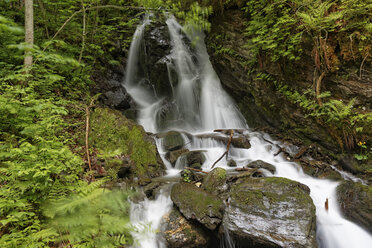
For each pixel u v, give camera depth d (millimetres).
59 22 7859
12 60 5816
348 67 5094
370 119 4699
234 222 3471
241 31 7570
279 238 3160
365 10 4625
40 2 7234
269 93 6902
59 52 7031
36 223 2688
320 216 3773
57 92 6555
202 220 3576
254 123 8117
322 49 5258
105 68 9516
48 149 3125
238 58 7660
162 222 3756
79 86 7344
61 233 2648
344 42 5035
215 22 8688
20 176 2969
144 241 3418
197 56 10492
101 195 2803
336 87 5301
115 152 3725
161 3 7293
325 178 4918
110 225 2590
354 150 5145
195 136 6949
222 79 8820
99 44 9320
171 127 9203
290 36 5691
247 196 3660
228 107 9109
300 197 3500
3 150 3371
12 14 6910
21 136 3975
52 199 2775
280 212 3375
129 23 9008
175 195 3975
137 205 4031
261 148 6297
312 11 5172
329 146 5633
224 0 7992
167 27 10680
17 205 2566
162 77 10195
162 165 5547
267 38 6020
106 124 5719
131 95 10164
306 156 5801
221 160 5914
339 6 5074
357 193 3928
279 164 5410
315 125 5809
